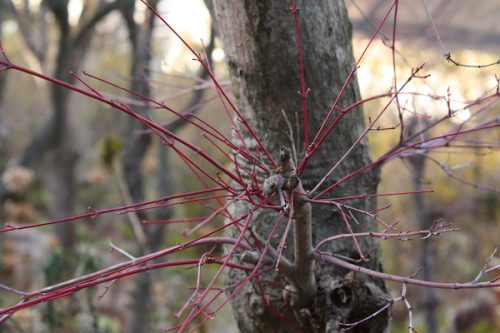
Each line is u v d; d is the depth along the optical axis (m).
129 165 4.09
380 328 1.64
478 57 5.23
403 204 6.37
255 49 1.67
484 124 1.83
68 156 8.05
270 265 1.51
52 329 3.93
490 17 4.49
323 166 1.72
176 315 1.16
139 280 4.43
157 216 4.20
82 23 6.46
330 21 1.69
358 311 1.61
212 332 5.01
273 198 1.42
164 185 4.75
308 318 1.65
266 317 1.77
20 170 7.12
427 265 5.23
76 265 4.20
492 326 6.93
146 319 4.43
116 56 12.62
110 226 11.58
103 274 1.30
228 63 1.76
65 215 8.16
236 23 1.69
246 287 1.80
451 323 7.04
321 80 1.69
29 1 8.19
